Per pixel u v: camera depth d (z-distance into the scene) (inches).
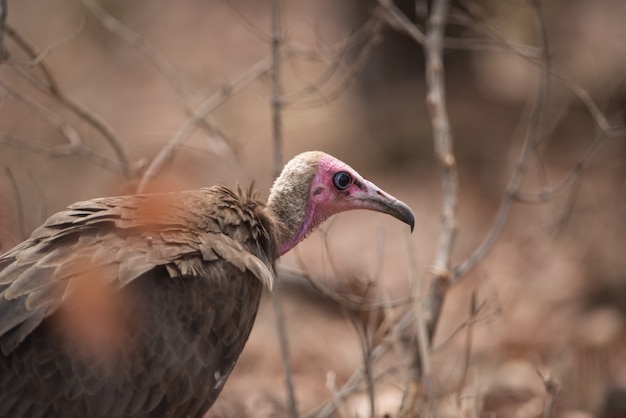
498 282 642.2
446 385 470.6
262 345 564.1
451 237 416.2
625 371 523.8
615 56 925.8
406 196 802.8
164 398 290.5
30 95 753.6
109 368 282.4
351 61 858.8
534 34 938.1
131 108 909.2
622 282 624.1
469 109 884.6
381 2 451.8
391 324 430.6
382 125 868.6
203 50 1067.3
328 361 550.6
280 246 346.3
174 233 298.5
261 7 1203.2
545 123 824.3
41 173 725.3
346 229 740.0
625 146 794.2
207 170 651.5
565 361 500.4
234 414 460.8
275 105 407.2
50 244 292.0
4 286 282.8
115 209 299.0
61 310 278.2
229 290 297.6
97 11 487.8
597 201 720.3
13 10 1032.8
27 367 278.2
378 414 439.8
